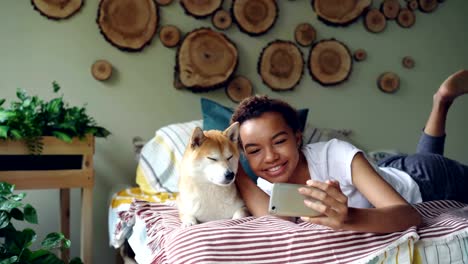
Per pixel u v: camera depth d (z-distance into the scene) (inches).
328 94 99.9
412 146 108.3
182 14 88.3
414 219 35.0
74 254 80.2
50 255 50.9
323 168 43.2
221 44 89.2
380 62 104.3
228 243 32.6
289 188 31.3
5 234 51.2
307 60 97.8
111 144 83.7
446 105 67.4
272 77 94.3
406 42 106.5
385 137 105.7
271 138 40.5
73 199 80.0
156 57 86.5
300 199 31.2
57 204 80.0
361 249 32.3
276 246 32.7
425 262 32.4
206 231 34.3
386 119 105.6
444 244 33.2
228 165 40.8
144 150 73.4
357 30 102.0
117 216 59.6
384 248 31.3
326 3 98.7
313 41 97.6
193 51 87.5
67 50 80.4
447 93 65.4
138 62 85.3
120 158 84.4
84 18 81.4
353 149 42.5
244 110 42.8
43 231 78.7
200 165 40.6
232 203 42.6
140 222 50.3
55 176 61.9
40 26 78.7
